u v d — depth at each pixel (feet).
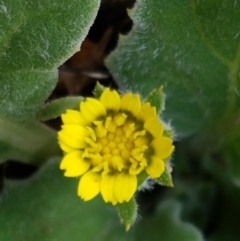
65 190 0.61
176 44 0.55
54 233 0.60
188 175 0.69
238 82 0.57
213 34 0.53
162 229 0.63
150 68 0.58
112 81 0.64
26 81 0.52
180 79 0.59
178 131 0.64
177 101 0.61
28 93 0.52
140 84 0.59
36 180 0.60
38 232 0.59
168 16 0.53
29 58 0.50
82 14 0.48
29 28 0.49
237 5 0.51
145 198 0.68
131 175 0.49
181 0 0.52
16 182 0.60
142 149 0.48
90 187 0.49
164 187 0.68
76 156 0.49
